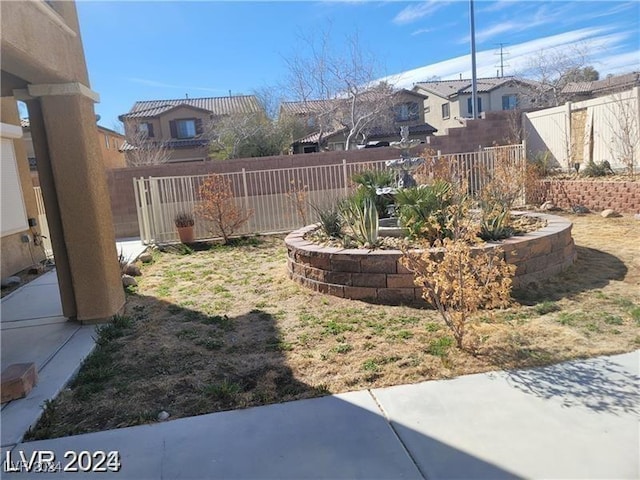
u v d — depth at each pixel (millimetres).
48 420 3160
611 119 11078
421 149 13875
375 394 3258
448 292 4180
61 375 3848
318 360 3850
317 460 2588
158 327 4957
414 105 33719
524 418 2846
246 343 4363
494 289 3826
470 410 2975
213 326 4922
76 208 5031
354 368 3660
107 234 5309
